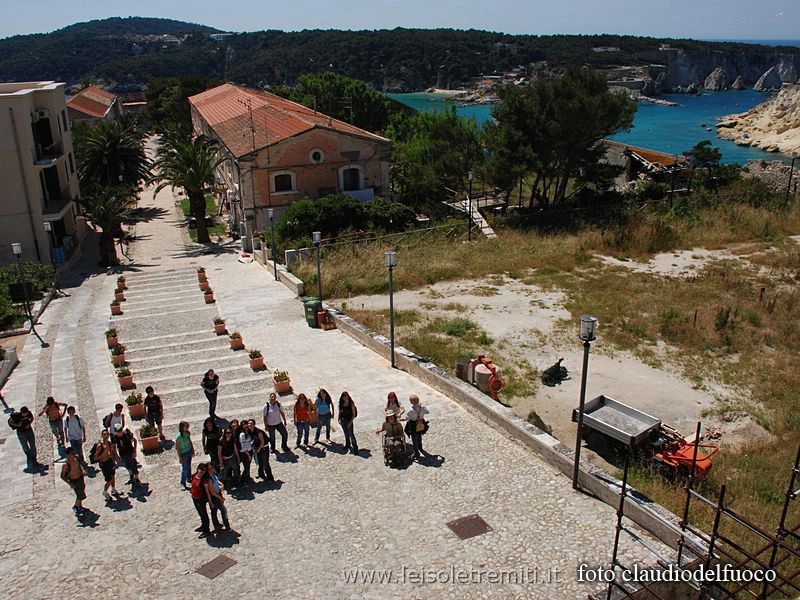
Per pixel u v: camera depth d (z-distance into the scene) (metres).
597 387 20.67
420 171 47.47
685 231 39.19
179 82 95.69
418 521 12.30
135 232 45.69
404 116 70.44
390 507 12.80
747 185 46.44
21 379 20.62
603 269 33.44
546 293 29.86
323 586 10.70
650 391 20.47
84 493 13.09
